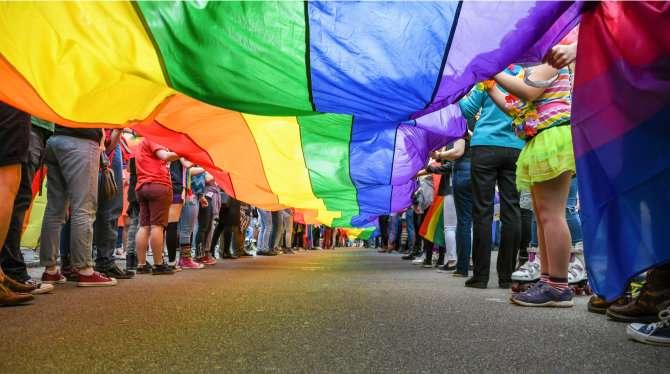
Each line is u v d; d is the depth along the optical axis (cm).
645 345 192
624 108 209
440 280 460
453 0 223
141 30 228
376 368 160
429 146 475
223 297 324
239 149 443
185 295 332
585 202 221
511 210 394
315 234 1831
